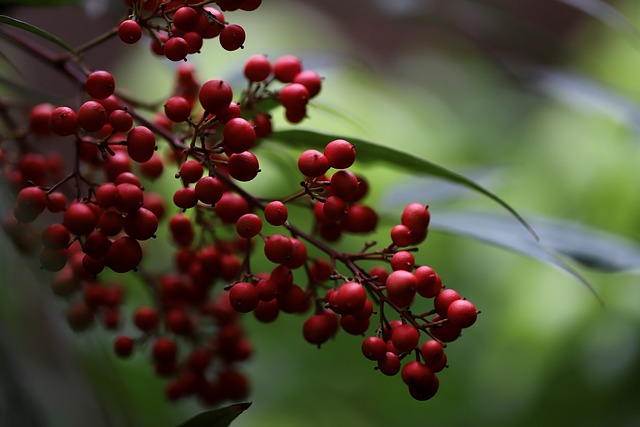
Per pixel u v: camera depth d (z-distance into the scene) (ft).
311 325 1.61
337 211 1.59
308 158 1.56
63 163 1.86
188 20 1.57
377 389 2.62
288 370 2.53
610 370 2.34
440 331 1.55
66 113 1.55
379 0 2.43
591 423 2.32
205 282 1.77
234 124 1.55
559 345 2.42
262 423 2.48
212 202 1.56
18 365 1.62
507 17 2.36
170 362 1.85
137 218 1.55
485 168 1.98
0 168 1.74
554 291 2.47
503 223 1.83
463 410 2.55
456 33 2.41
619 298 2.40
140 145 1.56
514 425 2.43
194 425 1.53
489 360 2.53
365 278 1.57
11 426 1.58
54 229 1.56
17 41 1.73
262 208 1.65
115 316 1.87
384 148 1.68
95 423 1.64
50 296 1.70
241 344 1.87
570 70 2.26
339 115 1.94
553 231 1.83
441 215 1.83
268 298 1.60
